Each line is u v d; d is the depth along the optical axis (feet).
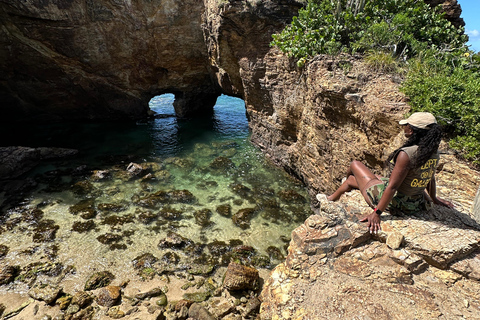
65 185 34.71
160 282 21.42
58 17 45.34
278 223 28.07
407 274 10.78
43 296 19.69
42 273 21.91
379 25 24.52
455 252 10.49
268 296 12.02
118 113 60.64
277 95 36.27
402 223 11.96
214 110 73.05
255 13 34.27
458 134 18.24
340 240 12.00
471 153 16.70
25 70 50.21
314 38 27.43
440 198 13.20
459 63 23.65
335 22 27.02
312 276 11.59
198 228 27.22
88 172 37.99
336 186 26.00
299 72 30.83
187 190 33.37
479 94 18.28
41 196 32.27
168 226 27.43
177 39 52.39
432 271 10.85
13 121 56.70
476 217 12.23
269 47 35.37
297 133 35.37
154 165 39.83
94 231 26.63
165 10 49.21
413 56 24.43
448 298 9.93
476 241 10.78
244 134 53.98
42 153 41.75
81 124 58.95
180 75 58.18
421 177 10.78
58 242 25.17
